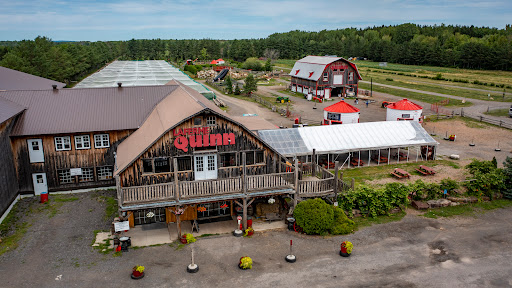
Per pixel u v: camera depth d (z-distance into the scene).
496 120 56.81
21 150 29.78
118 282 19.27
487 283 19.48
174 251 22.48
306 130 38.62
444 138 48.97
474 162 33.59
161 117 29.55
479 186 30.59
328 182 26.91
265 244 23.42
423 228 25.67
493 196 30.64
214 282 19.39
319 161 39.53
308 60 84.31
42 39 99.75
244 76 113.56
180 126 24.75
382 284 19.31
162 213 26.80
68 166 31.02
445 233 24.98
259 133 37.16
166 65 115.56
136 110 33.75
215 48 193.62
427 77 110.31
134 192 23.14
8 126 28.67
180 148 24.97
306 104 70.88
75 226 25.53
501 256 22.12
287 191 25.61
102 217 26.97
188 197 23.94
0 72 45.88
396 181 34.38
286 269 20.64
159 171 26.30
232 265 20.98
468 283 19.48
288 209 28.33
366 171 37.31
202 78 114.56
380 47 173.88
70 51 110.75
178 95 33.75
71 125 30.70
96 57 132.25
